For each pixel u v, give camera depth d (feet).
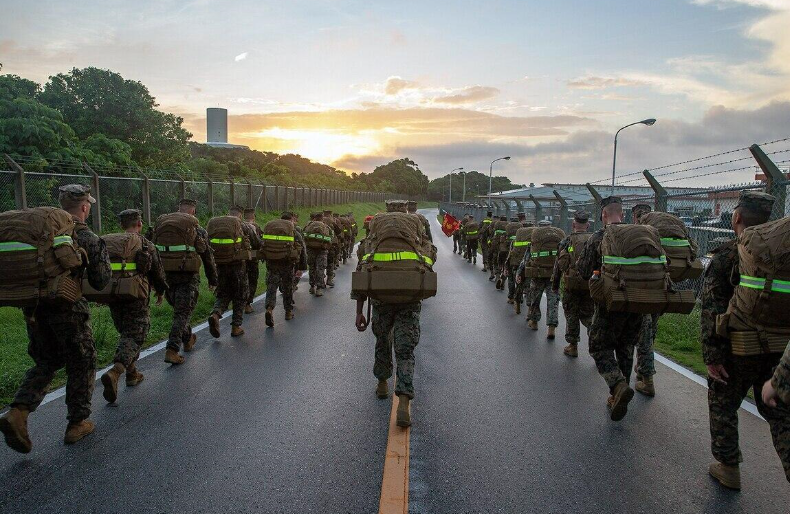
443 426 14.56
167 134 85.71
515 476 11.80
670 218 18.98
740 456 11.35
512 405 16.21
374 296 14.85
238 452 12.89
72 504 10.65
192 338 22.35
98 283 13.73
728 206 35.27
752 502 10.85
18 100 51.42
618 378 14.38
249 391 17.28
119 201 51.75
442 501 10.75
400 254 15.26
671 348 23.85
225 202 79.61
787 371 7.77
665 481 11.66
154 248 17.31
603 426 14.65
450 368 20.12
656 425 14.75
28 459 12.58
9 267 12.03
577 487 11.35
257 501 10.72
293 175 215.92
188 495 10.95
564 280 21.24
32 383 12.73
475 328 27.37
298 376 18.86
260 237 27.61
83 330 13.50
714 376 10.89
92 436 13.83
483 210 110.93
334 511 10.37
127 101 79.87
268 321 27.02
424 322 28.78
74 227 13.38
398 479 11.56
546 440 13.69
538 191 154.51
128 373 17.70
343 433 14.01
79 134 75.72
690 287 31.32
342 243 57.36
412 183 473.26
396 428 14.33
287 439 13.64
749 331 9.77
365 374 19.19
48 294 12.25
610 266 14.34
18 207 36.17
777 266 9.37
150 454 12.80
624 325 15.24
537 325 28.17
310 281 37.37
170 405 16.02
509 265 33.06
